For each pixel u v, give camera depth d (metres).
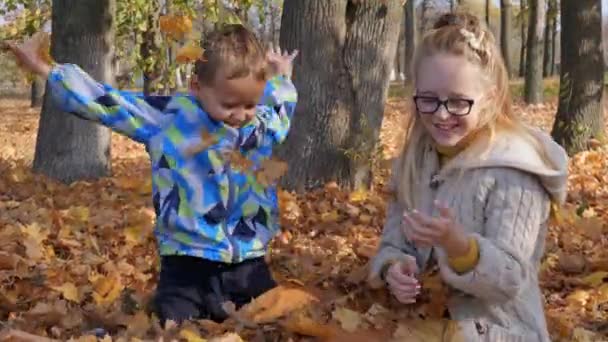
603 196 7.96
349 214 6.47
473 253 2.66
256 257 3.61
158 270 4.79
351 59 7.16
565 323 3.85
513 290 2.72
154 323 3.43
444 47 2.82
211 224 3.47
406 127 3.08
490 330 2.84
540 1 22.83
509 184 2.77
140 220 5.94
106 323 3.68
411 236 2.67
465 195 2.84
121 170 10.98
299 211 6.42
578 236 5.84
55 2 8.84
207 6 10.22
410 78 3.01
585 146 11.16
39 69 3.46
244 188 3.52
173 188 3.46
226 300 3.56
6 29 13.12
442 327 3.05
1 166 10.08
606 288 4.54
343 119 7.19
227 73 3.34
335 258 5.05
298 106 7.20
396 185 3.17
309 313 3.53
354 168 7.21
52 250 5.25
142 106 3.53
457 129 2.84
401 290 2.97
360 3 7.13
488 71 2.83
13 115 26.41
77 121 8.97
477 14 3.11
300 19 7.14
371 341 3.25
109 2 8.84
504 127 2.87
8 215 6.38
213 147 3.48
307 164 7.19
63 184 8.73
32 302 4.08
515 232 2.74
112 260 5.03
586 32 11.05
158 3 13.96
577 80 11.09
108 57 8.91
